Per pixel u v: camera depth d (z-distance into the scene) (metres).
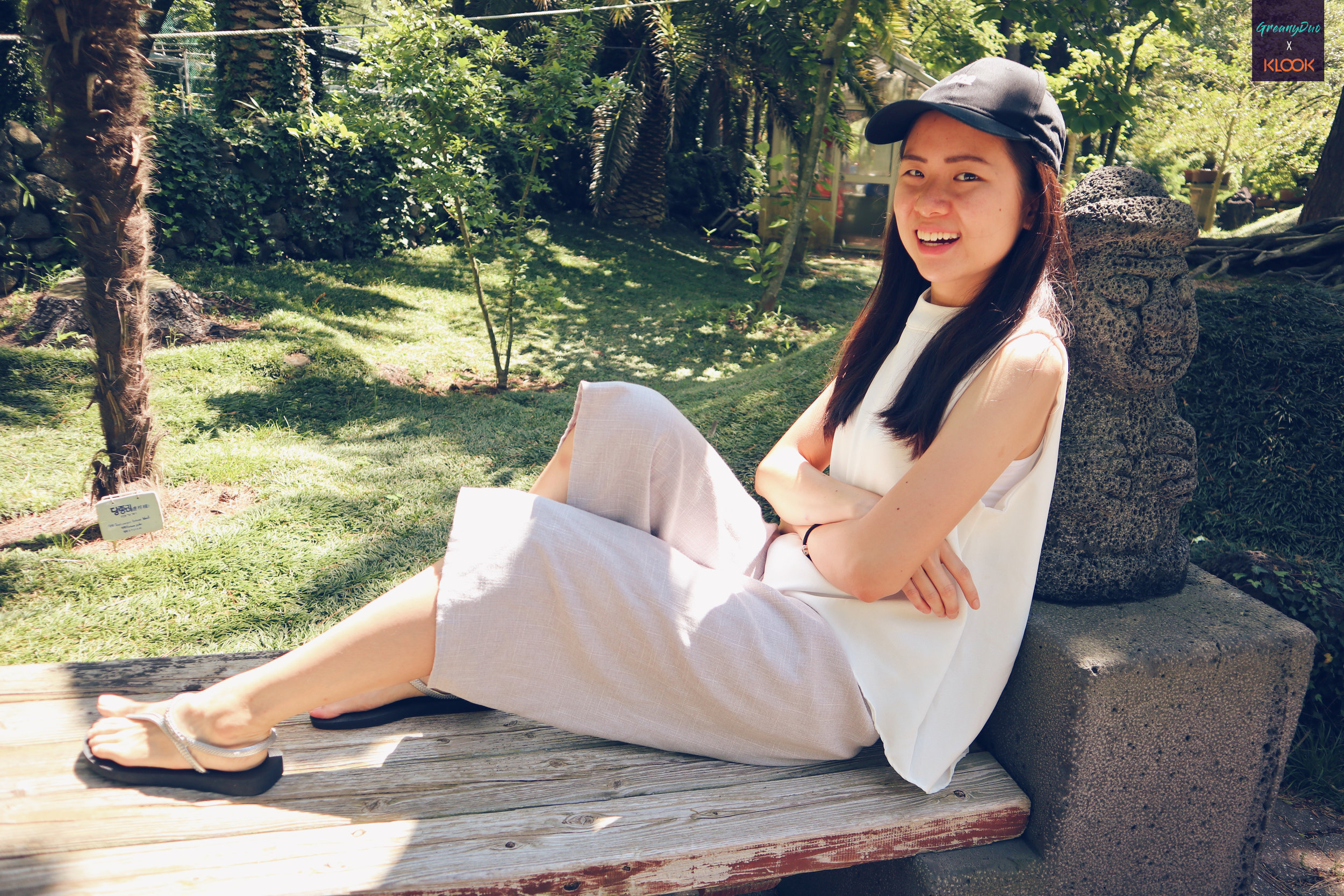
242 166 8.78
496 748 1.54
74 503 4.05
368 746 1.53
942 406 1.35
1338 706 2.31
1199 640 1.43
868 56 10.21
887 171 14.48
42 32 3.49
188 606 3.13
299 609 3.12
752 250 9.34
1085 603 1.57
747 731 1.47
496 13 11.52
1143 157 19.86
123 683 1.67
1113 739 1.40
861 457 1.52
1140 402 1.57
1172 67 16.09
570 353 7.69
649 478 1.50
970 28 10.51
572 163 14.09
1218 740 1.47
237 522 3.80
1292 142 15.15
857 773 1.51
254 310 7.25
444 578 1.34
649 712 1.47
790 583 1.61
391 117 6.28
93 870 1.20
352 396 5.74
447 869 1.24
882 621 1.49
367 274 9.05
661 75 12.84
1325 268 5.30
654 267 11.65
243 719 1.35
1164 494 1.58
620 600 1.37
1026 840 1.49
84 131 3.58
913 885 1.45
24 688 1.63
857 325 1.67
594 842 1.31
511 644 1.36
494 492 1.43
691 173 16.33
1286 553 3.14
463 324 8.09
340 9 13.50
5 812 1.30
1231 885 1.59
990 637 1.46
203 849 1.26
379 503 4.07
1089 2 6.02
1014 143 1.30
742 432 4.39
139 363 3.92
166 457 4.50
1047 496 1.39
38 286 7.02
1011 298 1.36
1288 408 3.49
